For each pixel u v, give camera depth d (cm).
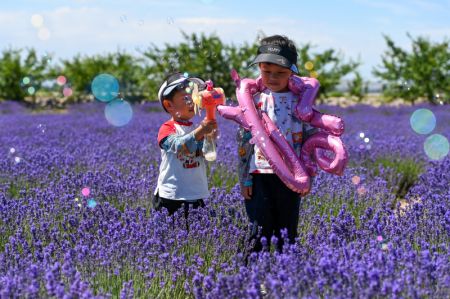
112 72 2492
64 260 353
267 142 384
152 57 2248
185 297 364
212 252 408
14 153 784
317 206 526
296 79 403
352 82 2548
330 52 2402
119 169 679
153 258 381
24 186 614
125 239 401
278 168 381
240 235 415
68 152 790
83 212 468
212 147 412
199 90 421
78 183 561
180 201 445
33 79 2597
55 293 288
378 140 992
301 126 406
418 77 2339
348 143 927
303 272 312
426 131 1237
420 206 473
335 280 299
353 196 582
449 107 1988
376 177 668
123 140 939
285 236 369
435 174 653
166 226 414
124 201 534
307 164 394
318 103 2462
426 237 415
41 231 420
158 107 2112
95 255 366
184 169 441
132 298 329
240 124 396
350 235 411
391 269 309
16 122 1449
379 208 525
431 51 2380
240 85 405
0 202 489
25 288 307
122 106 2153
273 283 290
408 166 836
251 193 412
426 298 301
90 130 1175
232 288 309
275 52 389
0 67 2609
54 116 1705
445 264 329
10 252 373
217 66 2184
